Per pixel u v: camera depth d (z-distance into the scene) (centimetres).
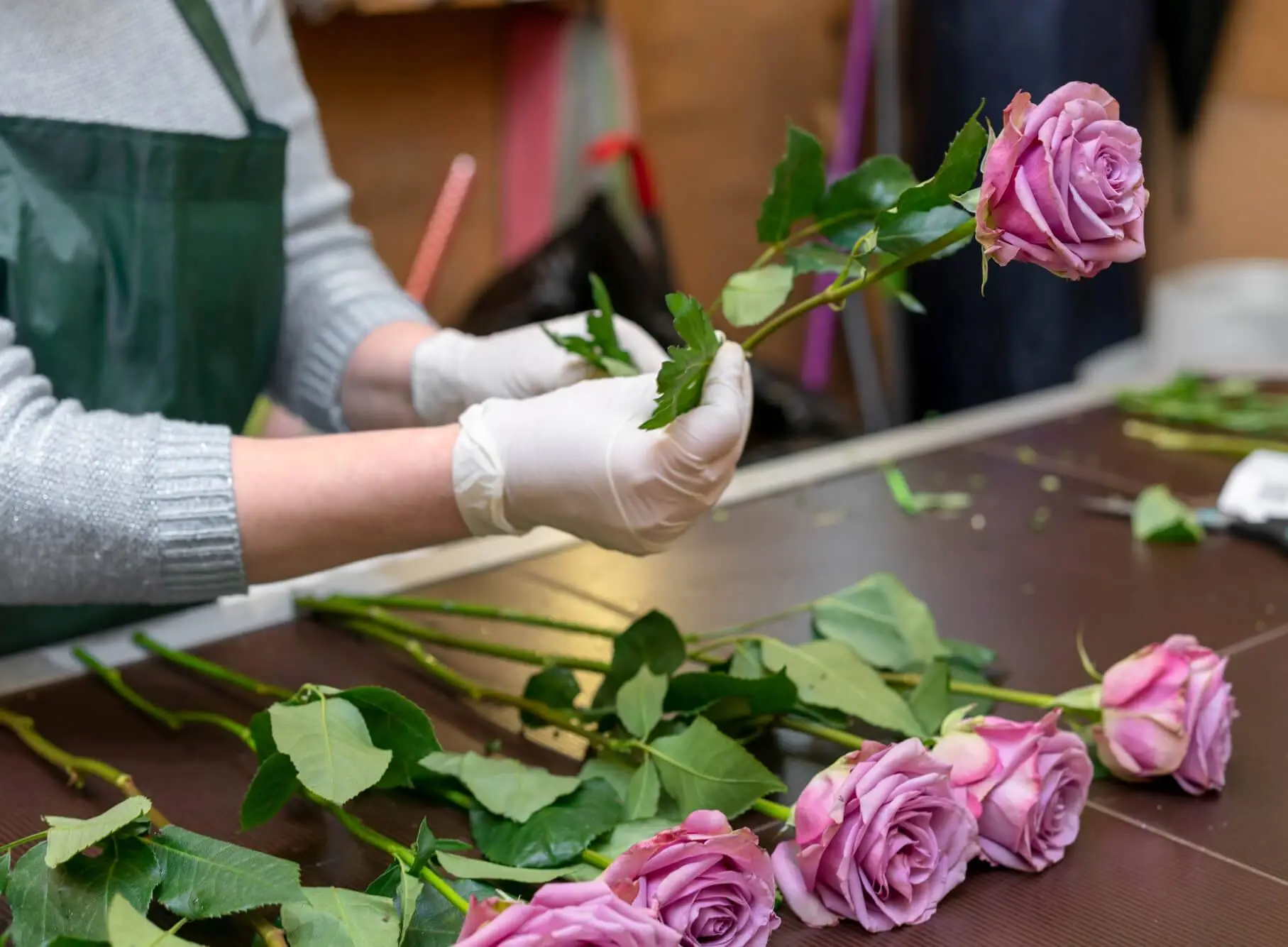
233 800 111
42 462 108
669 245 304
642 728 108
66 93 125
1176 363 251
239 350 134
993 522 156
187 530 109
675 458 103
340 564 112
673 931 89
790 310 107
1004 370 283
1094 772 113
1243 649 130
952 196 97
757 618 135
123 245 127
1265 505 155
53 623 131
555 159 278
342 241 145
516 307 228
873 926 98
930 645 119
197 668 125
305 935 93
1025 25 262
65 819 96
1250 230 293
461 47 279
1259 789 112
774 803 107
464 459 108
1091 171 93
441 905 95
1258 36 283
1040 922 100
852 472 169
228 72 131
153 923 100
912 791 99
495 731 118
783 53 326
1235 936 100
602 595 140
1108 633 132
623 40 291
